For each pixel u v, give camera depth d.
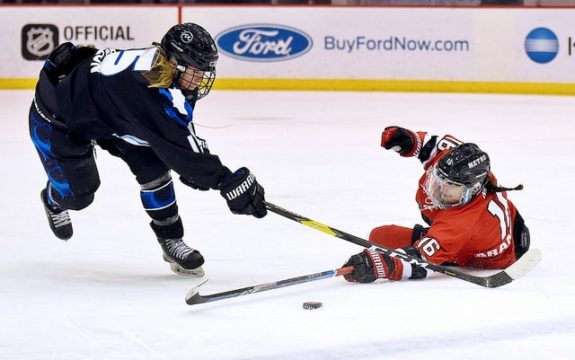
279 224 15.11
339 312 10.08
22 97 32.88
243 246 13.66
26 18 34.44
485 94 35.19
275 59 35.41
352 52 35.31
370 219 15.63
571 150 23.64
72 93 11.04
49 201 12.45
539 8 34.88
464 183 10.99
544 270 11.99
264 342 9.12
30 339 9.29
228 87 35.56
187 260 11.59
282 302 10.52
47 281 11.66
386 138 12.10
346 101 32.81
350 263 11.12
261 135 25.75
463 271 11.91
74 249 13.49
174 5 34.81
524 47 35.06
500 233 11.50
